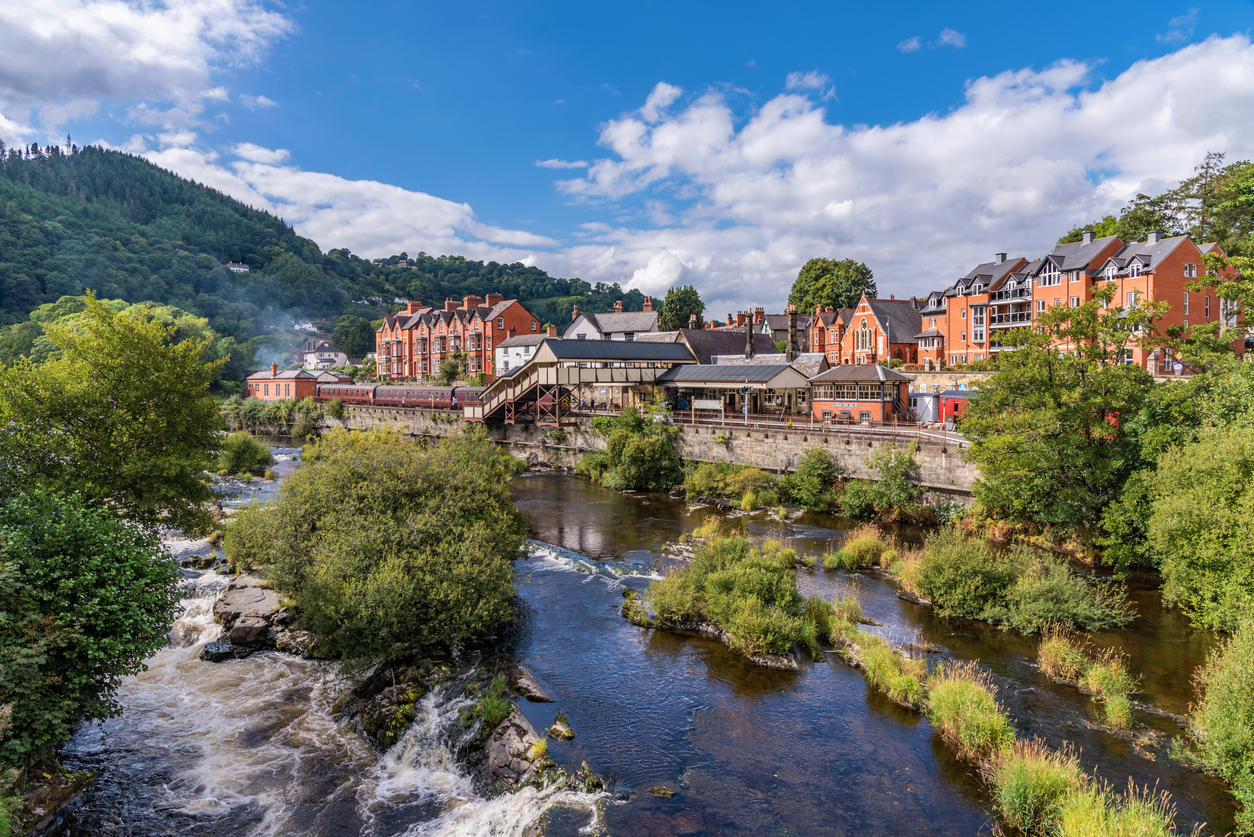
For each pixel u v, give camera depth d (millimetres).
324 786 12727
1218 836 10594
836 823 11320
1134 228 62594
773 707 15297
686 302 102312
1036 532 27484
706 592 20547
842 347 74250
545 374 52906
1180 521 18797
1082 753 13070
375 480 21203
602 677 16734
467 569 17875
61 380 17734
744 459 40500
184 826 11539
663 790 12172
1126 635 18672
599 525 33156
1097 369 25281
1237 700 12039
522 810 11711
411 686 15703
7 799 9758
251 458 50969
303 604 17859
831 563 25344
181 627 19656
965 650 18078
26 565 11445
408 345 110875
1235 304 50969
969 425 28219
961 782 12500
